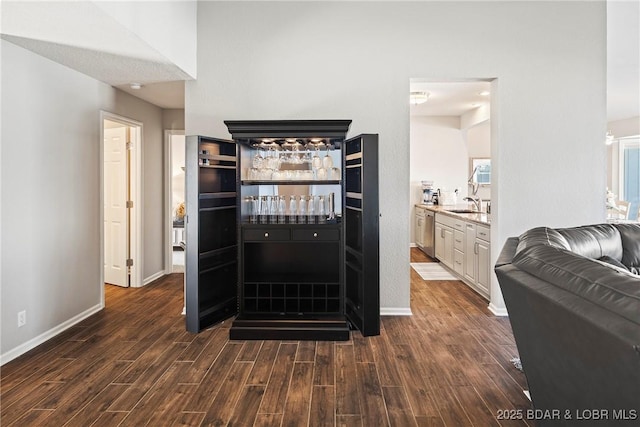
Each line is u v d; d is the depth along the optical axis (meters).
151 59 3.13
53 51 2.97
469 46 3.69
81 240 3.66
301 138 3.32
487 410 2.15
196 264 3.30
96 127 3.87
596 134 3.71
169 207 5.51
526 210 3.73
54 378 2.52
